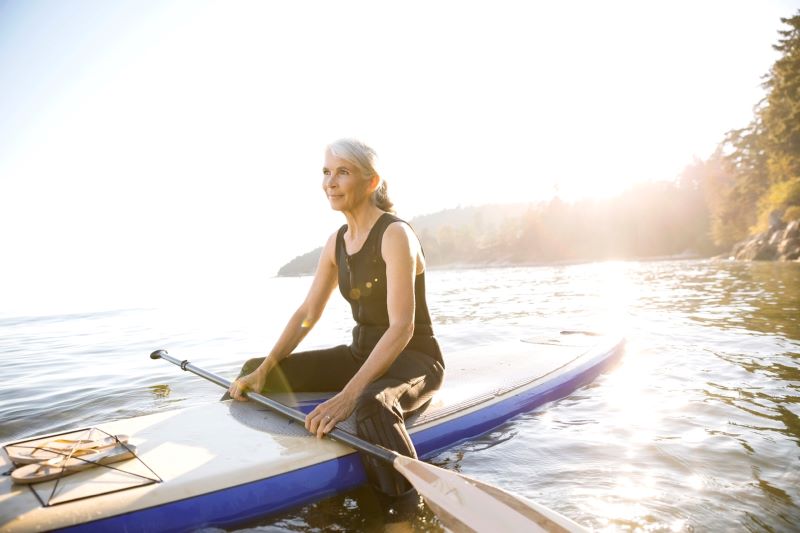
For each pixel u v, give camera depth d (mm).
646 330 5543
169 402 3600
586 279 19703
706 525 1646
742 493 1852
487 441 2434
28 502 1534
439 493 1721
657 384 3336
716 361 3900
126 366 5164
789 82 33500
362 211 2428
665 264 34719
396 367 2324
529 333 6105
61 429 3070
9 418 3332
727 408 2809
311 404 2486
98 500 1567
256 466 1833
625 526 1651
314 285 2729
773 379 3338
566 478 2025
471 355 3721
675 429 2521
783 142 34938
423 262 2443
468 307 9953
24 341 8188
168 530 1594
